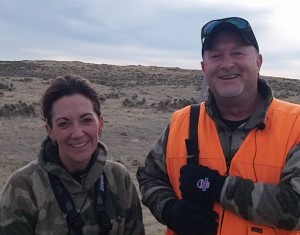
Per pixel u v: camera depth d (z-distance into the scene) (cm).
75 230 82
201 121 92
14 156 365
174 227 87
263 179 85
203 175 84
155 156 97
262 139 87
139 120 579
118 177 90
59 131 82
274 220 81
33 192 82
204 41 91
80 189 84
